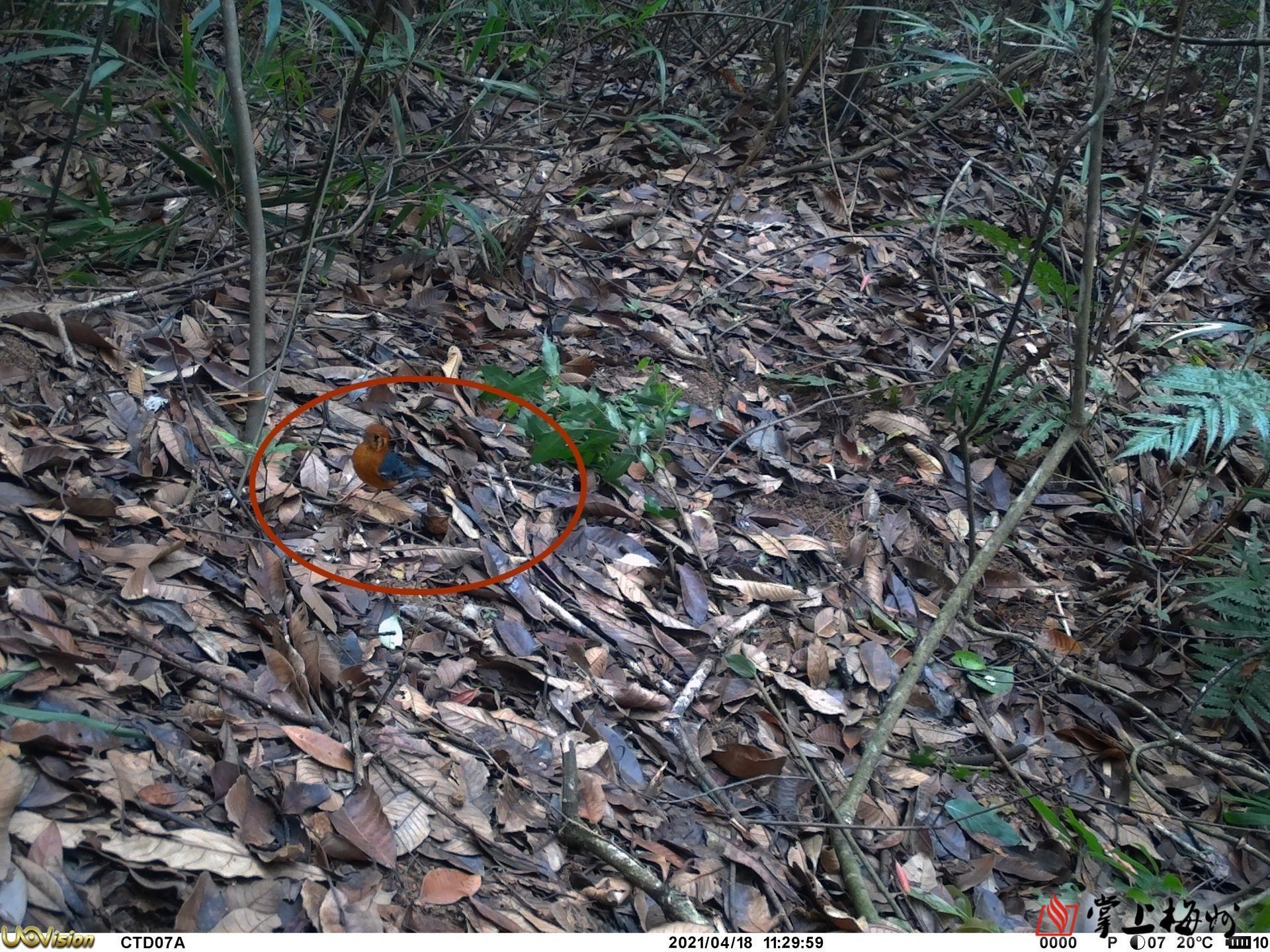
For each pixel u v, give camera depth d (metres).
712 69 5.44
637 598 2.95
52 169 3.82
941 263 4.77
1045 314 4.52
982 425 3.92
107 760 1.94
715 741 2.69
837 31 5.11
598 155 5.00
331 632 2.49
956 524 3.64
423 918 1.96
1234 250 5.19
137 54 4.41
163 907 1.79
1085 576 3.62
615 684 2.69
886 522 3.54
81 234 3.19
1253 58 6.07
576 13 4.64
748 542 3.32
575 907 2.12
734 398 3.89
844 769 2.74
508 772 2.34
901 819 2.66
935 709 3.01
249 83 3.51
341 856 2.01
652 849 2.33
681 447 3.61
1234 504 3.88
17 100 4.04
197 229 3.72
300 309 3.53
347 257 3.91
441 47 5.24
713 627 2.96
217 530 2.59
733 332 4.20
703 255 4.56
